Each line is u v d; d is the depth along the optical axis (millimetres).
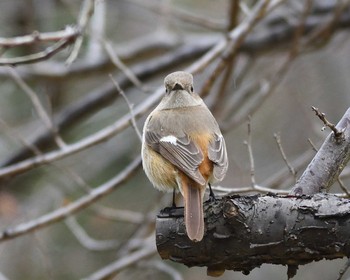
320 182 6375
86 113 13883
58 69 13930
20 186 14047
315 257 5812
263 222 5781
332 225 5668
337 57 15055
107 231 13688
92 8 9625
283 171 11289
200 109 7992
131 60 14695
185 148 7172
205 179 6961
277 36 14156
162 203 12523
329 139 6449
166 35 14633
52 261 13312
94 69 14016
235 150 14586
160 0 14984
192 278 13500
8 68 12125
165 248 6082
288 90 15055
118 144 14492
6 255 13336
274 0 12172
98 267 13414
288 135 14773
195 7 15992
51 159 10188
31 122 14789
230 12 11555
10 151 14789
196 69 11062
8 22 14375
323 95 14953
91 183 14188
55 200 13695
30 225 10070
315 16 14750
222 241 5891
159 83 16109
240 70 15477
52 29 14672
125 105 14906
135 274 13266
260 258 5906
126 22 16297
